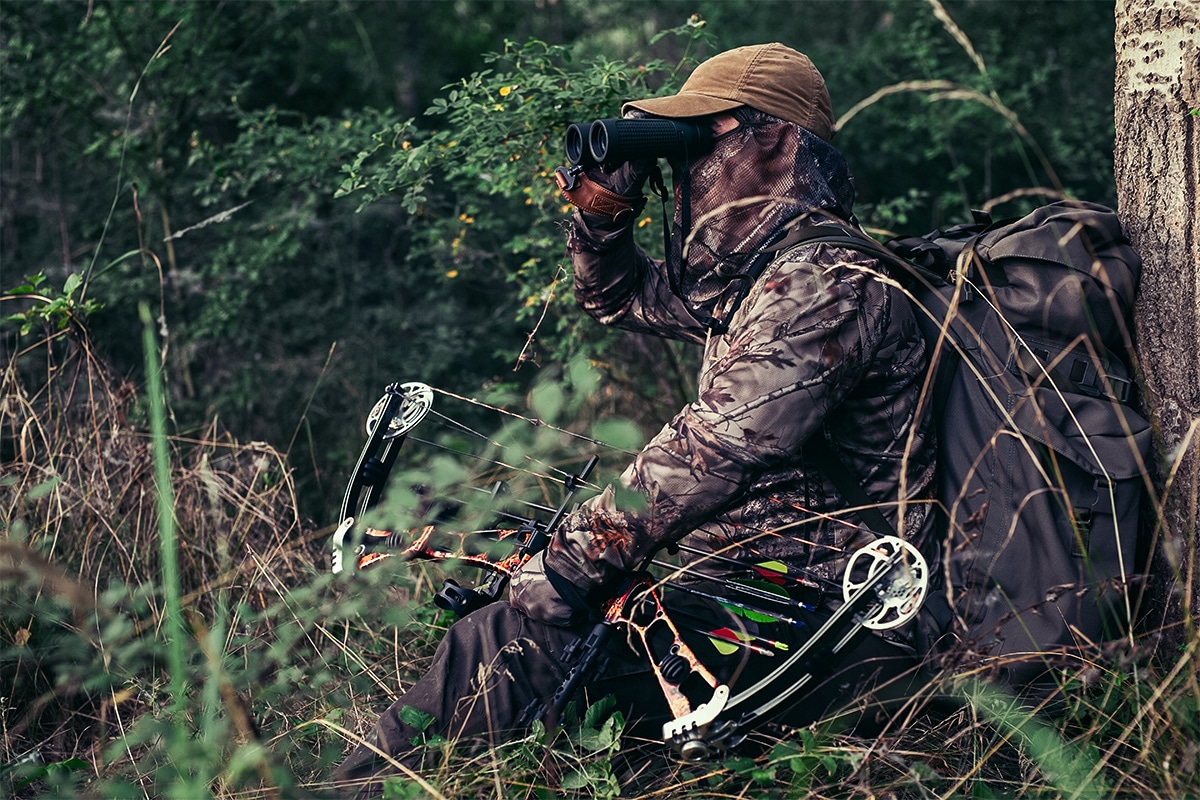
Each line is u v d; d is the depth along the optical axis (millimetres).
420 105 6762
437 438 4066
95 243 5008
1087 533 1777
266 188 4648
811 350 1676
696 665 1675
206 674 2010
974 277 1877
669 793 1758
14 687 2146
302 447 4227
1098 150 5809
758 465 1679
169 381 4383
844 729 1808
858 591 1616
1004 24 6508
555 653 1771
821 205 1868
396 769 1721
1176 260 1953
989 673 1788
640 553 1723
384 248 5453
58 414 2789
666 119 1869
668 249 2004
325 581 1847
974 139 6117
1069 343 1812
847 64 6328
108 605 1843
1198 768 1650
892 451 1810
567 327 3578
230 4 4809
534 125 2943
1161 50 1956
